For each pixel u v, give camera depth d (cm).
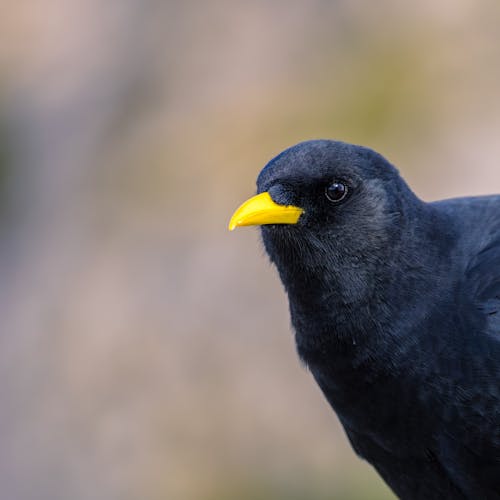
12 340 1811
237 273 1719
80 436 1680
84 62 2169
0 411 1748
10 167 2072
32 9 2308
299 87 1922
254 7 2061
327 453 1588
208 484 1605
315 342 952
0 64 2252
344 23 1980
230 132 1894
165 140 1942
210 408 1642
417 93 1850
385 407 937
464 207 999
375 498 1544
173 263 1766
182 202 1839
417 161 1762
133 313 1747
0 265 1942
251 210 942
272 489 1584
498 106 1809
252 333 1670
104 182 1950
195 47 2052
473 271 942
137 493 1617
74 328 1769
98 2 2259
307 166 942
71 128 2081
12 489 1678
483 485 934
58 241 1914
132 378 1695
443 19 1933
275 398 1623
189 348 1683
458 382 913
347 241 939
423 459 947
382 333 927
